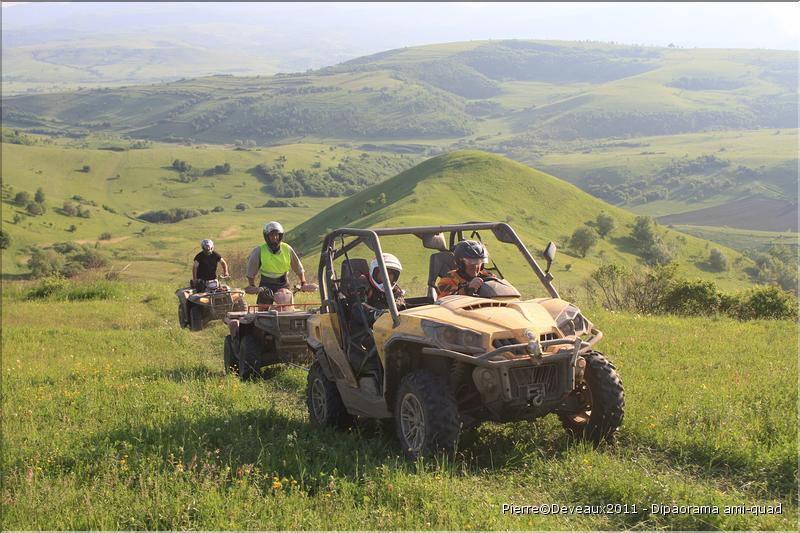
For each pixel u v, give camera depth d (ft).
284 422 25.41
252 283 39.42
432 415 18.69
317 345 25.12
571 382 19.39
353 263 24.91
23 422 28.86
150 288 96.58
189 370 39.14
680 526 15.92
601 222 634.84
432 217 559.38
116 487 19.25
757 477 18.26
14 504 18.97
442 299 22.04
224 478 19.02
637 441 20.97
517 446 20.49
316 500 17.51
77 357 47.14
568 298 67.92
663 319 49.70
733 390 25.55
